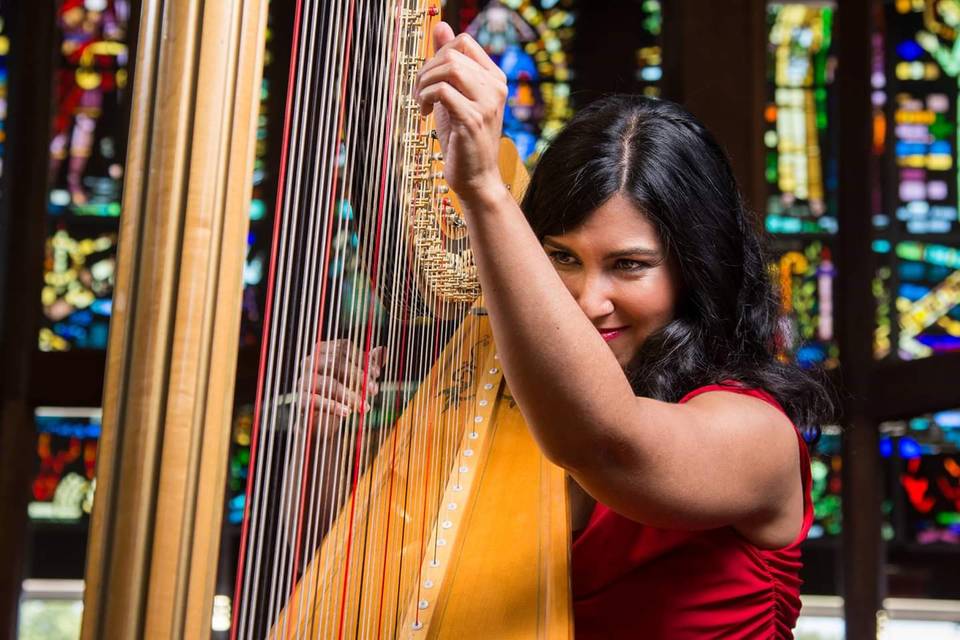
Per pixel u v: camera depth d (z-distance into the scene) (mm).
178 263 868
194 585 863
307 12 1043
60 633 7418
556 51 7879
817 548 7363
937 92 7684
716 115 7270
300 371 1093
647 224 1608
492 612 1570
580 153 1630
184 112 876
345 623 1509
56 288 7543
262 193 7379
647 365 1623
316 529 1412
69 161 7730
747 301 1761
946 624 7242
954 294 7383
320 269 1099
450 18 7801
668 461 1269
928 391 6840
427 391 1825
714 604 1554
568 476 1815
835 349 7418
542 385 1151
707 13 7352
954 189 7559
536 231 1651
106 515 853
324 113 1103
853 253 7430
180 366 863
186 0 881
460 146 1108
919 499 7367
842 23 7723
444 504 1809
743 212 1784
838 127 7707
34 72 7594
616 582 1598
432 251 1688
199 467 867
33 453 7453
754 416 1461
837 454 7414
